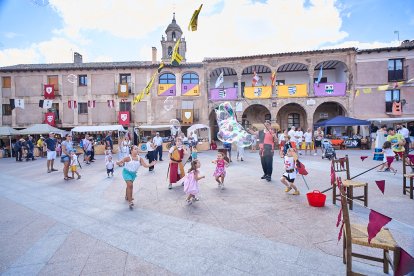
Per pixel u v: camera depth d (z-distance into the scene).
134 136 22.03
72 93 22.42
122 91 21.77
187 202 5.17
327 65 21.14
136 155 5.05
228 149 11.54
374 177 7.27
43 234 3.73
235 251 3.07
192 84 21.70
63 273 2.68
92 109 22.36
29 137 15.43
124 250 3.17
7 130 18.61
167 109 21.88
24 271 2.74
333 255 2.91
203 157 13.90
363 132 18.91
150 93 22.06
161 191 6.23
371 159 11.37
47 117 21.75
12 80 22.50
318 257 2.87
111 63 23.78
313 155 13.73
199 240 3.40
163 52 25.52
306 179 7.17
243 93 21.48
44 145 17.72
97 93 22.39
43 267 2.81
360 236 2.48
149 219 4.26
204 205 4.95
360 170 8.52
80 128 18.88
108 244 3.36
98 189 6.62
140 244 3.33
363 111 18.81
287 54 19.80
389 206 4.60
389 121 18.02
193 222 4.07
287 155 5.66
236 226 3.85
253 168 9.52
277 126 19.70
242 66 20.83
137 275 2.61
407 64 18.31
